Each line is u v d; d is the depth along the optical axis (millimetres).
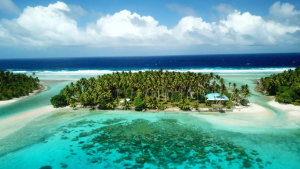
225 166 40188
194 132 55594
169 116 67938
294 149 45594
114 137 53594
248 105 78125
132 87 84688
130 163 41969
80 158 43938
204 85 85000
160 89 83188
